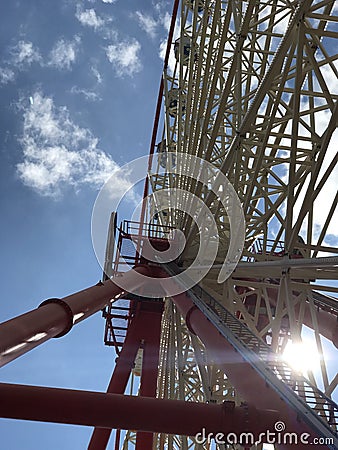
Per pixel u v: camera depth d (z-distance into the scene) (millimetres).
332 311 17781
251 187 15781
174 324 23500
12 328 10305
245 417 9641
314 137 13492
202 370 17734
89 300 14359
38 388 10125
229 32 21781
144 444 19156
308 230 15305
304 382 9766
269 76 13242
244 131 15648
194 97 21734
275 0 17406
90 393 10273
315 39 12484
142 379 20625
